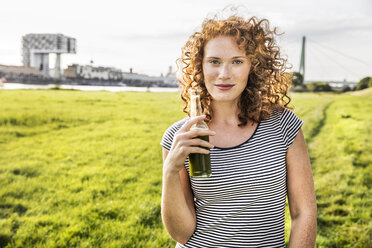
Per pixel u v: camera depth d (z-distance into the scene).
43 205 5.65
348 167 7.65
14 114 14.10
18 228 4.65
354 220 4.68
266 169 1.39
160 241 4.14
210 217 1.44
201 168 1.34
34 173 7.56
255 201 1.39
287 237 3.62
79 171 7.72
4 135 11.20
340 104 25.27
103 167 8.09
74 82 71.75
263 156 1.42
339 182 6.47
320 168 7.73
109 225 4.65
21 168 7.75
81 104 20.22
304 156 1.48
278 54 1.68
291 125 1.48
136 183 6.76
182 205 1.40
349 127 13.85
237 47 1.43
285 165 1.47
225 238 1.41
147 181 6.92
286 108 1.60
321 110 20.98
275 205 1.40
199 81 1.58
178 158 1.32
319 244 3.90
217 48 1.44
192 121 1.33
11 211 5.32
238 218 1.40
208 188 1.42
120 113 17.59
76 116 15.73
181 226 1.43
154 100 25.00
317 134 12.84
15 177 7.11
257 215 1.39
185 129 1.34
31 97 21.05
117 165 8.29
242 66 1.44
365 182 6.51
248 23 1.54
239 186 1.39
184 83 1.74
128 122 15.20
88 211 5.20
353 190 5.98
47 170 7.75
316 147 10.24
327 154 9.19
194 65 1.56
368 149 9.56
